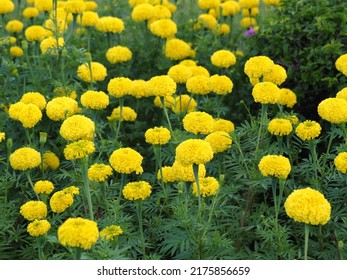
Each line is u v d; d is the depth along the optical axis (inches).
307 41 110.0
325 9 108.0
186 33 134.0
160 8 122.4
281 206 86.4
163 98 91.7
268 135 93.9
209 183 77.1
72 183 87.2
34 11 129.9
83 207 85.4
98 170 79.7
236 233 82.6
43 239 74.6
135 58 125.6
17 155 81.2
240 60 116.1
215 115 105.8
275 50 112.0
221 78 95.1
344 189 83.8
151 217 86.6
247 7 136.3
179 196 76.3
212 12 142.2
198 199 76.7
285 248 77.3
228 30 135.4
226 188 82.9
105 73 104.3
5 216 82.8
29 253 81.6
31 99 92.7
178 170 75.1
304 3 113.0
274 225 78.0
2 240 84.5
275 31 113.0
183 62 109.3
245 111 115.1
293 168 88.2
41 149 87.0
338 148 84.1
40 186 82.2
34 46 112.7
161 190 87.0
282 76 90.0
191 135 90.7
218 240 74.8
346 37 106.4
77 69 106.0
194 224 75.9
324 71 105.7
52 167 92.7
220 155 86.0
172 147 91.7
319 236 80.7
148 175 93.3
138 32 136.4
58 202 77.9
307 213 67.9
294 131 88.1
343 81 103.0
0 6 118.4
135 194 74.8
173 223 79.1
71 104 88.4
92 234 64.2
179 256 77.1
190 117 81.6
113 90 93.7
